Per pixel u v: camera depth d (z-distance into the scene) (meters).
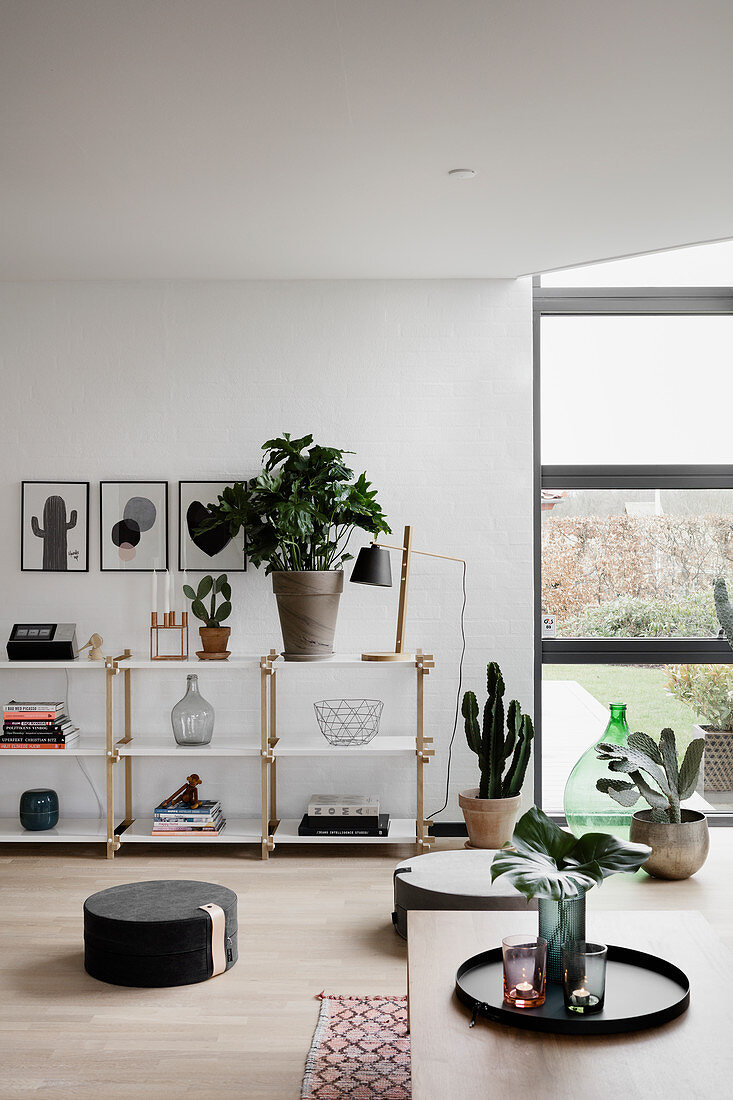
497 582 5.31
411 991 2.27
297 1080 2.76
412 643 5.30
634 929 2.66
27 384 5.34
